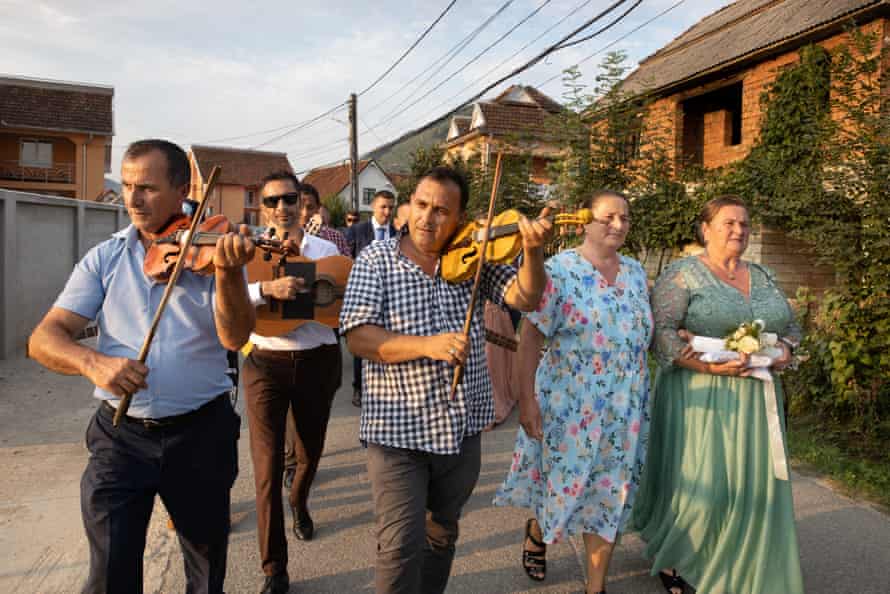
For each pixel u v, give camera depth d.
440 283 2.50
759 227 7.70
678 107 13.27
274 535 3.16
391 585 2.31
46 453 5.12
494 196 2.34
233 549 3.68
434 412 2.38
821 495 4.45
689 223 8.26
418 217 2.40
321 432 3.61
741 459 2.99
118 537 2.13
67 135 33.41
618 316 3.03
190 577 2.45
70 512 4.09
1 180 33.28
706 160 14.24
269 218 3.77
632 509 3.34
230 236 1.91
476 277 2.33
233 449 2.39
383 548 2.33
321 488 4.54
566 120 8.85
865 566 3.53
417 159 22.38
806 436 5.44
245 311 2.12
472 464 2.54
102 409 2.25
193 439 2.26
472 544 3.78
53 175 33.72
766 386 3.03
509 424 6.02
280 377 3.28
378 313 2.40
